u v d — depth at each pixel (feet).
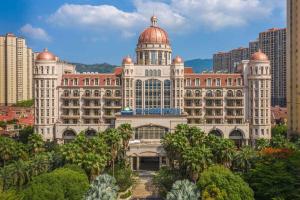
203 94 620.49
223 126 584.40
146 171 498.69
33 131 618.44
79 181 299.17
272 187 301.02
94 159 336.49
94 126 585.22
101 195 266.57
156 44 643.86
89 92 622.95
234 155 360.48
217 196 275.80
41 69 593.01
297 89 610.65
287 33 643.04
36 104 593.83
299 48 603.26
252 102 603.26
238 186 285.84
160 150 497.05
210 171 298.35
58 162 363.76
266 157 355.15
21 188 322.34
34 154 445.37
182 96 604.90
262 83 596.70
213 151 353.10
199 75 627.05
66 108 620.90
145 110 561.84
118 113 567.18
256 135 597.11
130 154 497.05
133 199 374.63
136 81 606.14
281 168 317.22
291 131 625.82
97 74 634.02
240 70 649.61
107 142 412.36
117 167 424.87
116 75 629.92
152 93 606.14
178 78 600.39
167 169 382.01
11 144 428.15
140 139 550.77
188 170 321.52
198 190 279.69
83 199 273.54
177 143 374.22
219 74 627.05
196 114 624.18
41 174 322.34
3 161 430.20
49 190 280.72
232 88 618.44
